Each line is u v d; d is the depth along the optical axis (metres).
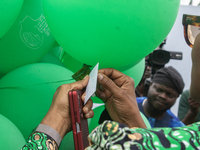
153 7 0.77
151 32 0.82
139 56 0.92
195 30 1.81
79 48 0.89
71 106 0.73
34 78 0.98
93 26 0.79
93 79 0.77
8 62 1.07
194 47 0.65
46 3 0.86
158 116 1.86
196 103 1.96
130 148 0.40
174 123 1.87
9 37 0.99
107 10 0.75
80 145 0.73
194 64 0.65
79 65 1.32
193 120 2.04
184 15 1.82
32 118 0.95
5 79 1.00
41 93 0.96
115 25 0.77
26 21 0.99
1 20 0.81
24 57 1.07
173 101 1.78
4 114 0.95
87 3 0.75
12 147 0.80
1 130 0.81
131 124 0.93
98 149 0.43
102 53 0.88
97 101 1.29
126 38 0.81
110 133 0.43
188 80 2.58
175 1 0.84
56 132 0.70
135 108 0.92
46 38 1.08
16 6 0.83
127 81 0.96
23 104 0.95
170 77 1.73
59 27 0.85
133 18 0.76
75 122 0.73
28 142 0.66
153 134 0.43
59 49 1.47
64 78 1.01
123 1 0.73
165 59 2.06
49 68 1.03
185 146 0.40
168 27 0.87
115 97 0.90
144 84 2.25
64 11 0.79
